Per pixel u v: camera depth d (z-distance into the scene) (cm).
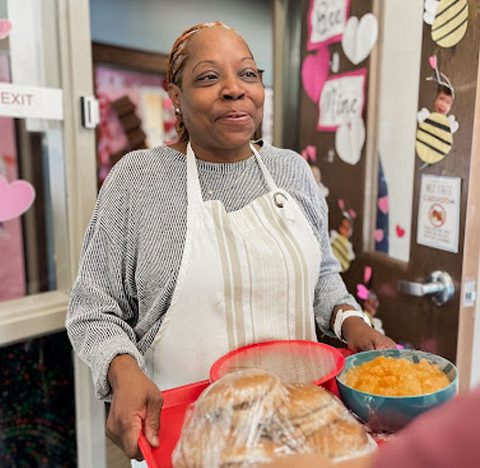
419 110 125
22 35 113
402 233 141
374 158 146
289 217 96
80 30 120
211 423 60
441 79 118
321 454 53
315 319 110
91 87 124
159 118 216
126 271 93
